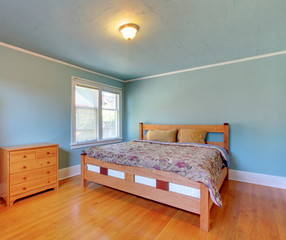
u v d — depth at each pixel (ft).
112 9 5.56
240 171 10.27
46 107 9.83
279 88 9.26
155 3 5.26
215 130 10.78
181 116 12.41
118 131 14.75
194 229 5.65
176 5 5.36
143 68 11.87
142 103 14.33
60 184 9.61
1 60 8.11
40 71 9.53
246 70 10.09
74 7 5.44
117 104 14.71
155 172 6.68
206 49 8.76
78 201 7.59
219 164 7.88
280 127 9.24
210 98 11.27
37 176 8.13
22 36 7.37
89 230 5.56
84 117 11.97
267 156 9.57
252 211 6.78
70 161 11.07
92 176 8.75
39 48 8.64
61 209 6.88
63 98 10.68
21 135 8.80
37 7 5.42
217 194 5.47
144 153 7.77
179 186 6.17
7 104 8.32
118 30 6.88
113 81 14.30
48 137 9.95
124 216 6.40
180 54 9.41
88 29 6.80
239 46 8.43
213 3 5.28
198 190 5.81
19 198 7.66
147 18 6.06
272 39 7.70
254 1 5.19
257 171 9.81
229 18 6.07
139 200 7.73
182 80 12.33
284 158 9.14
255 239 5.16
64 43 8.04
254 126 9.91
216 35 7.31
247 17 6.02
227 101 10.71
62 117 10.62
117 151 8.29
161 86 13.30
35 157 8.07
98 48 8.60
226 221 6.10
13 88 8.52
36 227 5.70
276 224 5.91
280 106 9.24
